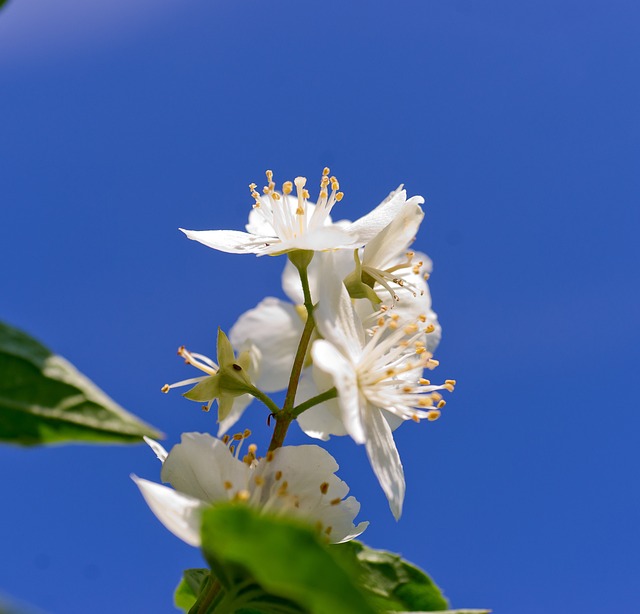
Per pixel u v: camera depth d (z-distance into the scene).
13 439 0.19
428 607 0.23
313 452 0.23
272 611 0.21
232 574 0.21
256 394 0.24
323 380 0.24
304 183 0.26
